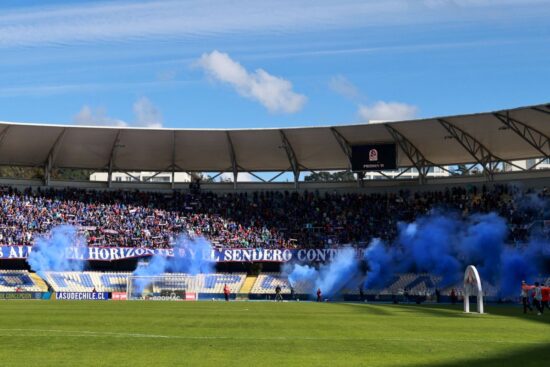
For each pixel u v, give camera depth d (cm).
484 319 3950
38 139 7906
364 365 2002
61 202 8500
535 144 7081
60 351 2244
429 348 2411
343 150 7962
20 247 7531
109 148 8300
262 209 8806
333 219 8538
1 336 2673
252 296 7469
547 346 2497
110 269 7981
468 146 7812
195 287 7600
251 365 1980
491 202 8025
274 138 8006
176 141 8119
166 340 2584
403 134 7631
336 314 4344
